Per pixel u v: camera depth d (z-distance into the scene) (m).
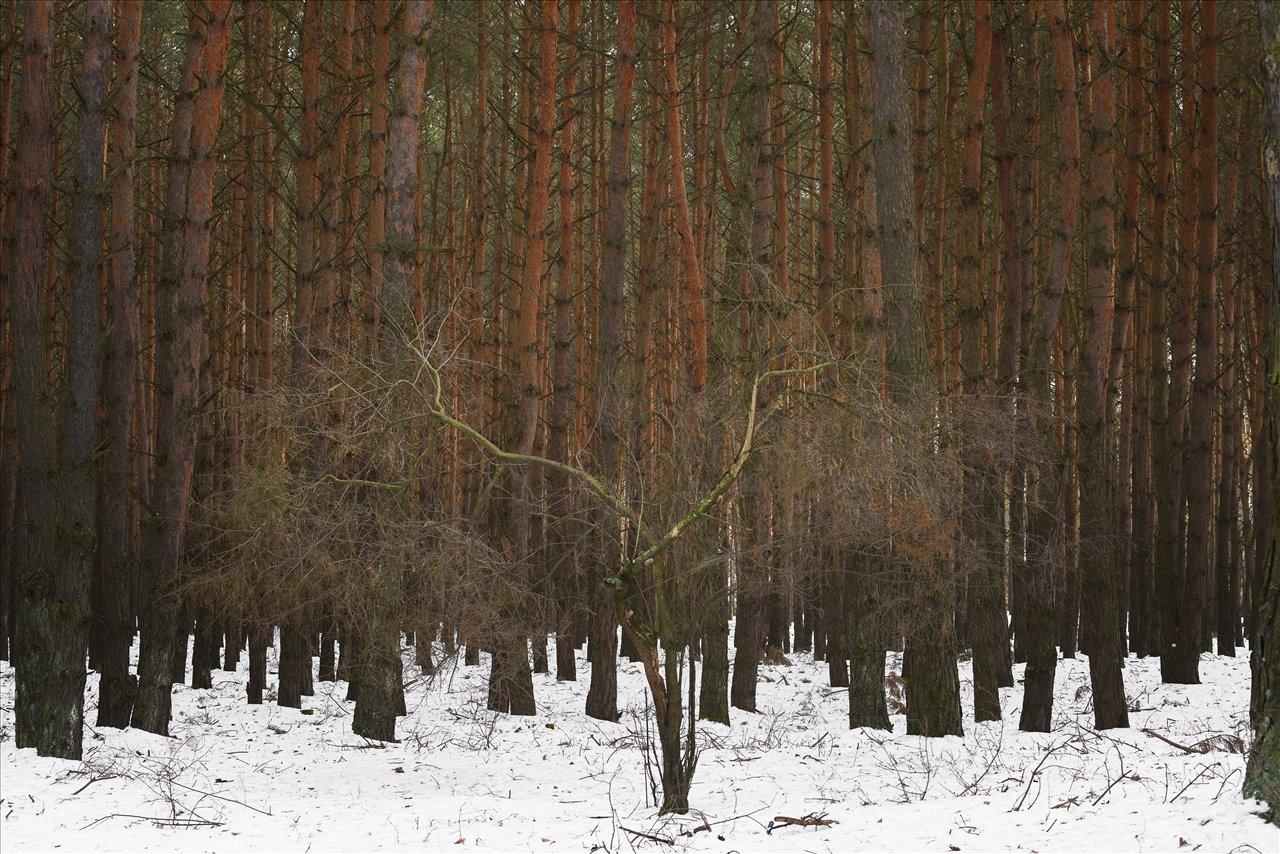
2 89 16.73
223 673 20.78
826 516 9.31
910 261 12.27
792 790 9.33
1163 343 19.39
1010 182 15.39
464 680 18.05
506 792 9.87
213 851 7.04
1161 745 11.39
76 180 11.04
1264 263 22.34
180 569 12.55
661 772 8.10
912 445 9.43
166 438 12.63
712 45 21.61
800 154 25.19
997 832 6.53
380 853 6.89
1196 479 18.50
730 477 8.13
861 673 13.24
